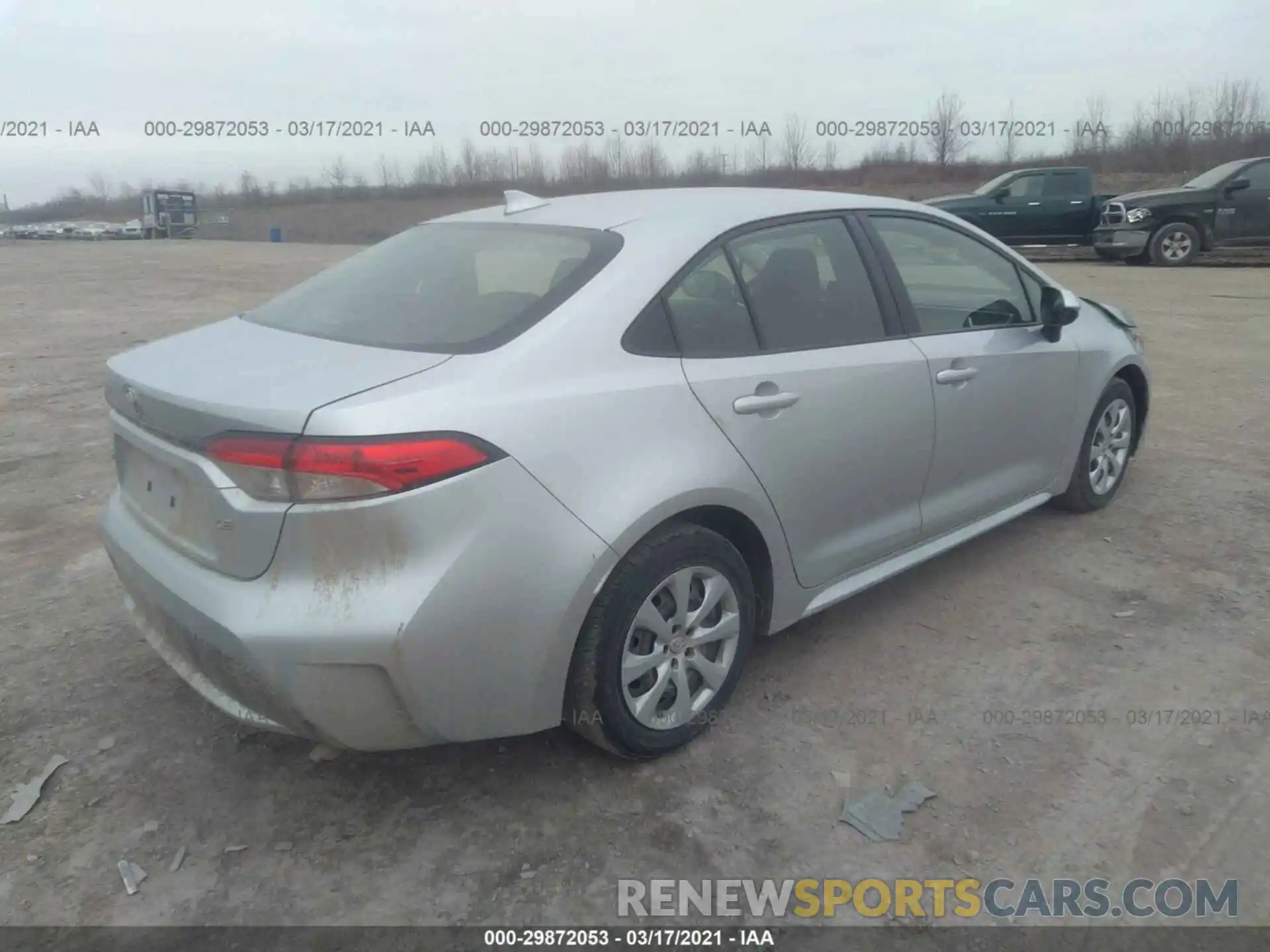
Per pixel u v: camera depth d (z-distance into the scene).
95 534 4.68
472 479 2.35
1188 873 2.46
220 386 2.48
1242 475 5.28
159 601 2.59
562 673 2.58
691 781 2.82
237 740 3.03
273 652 2.29
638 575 2.66
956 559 4.27
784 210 3.33
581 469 2.53
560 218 3.24
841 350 3.26
